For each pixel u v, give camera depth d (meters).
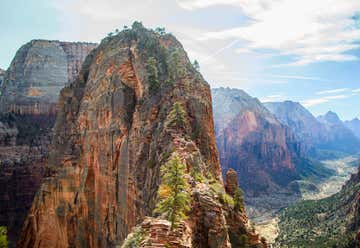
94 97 96.06
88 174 93.38
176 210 38.81
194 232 42.62
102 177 86.94
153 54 87.38
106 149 85.69
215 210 44.88
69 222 98.19
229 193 66.94
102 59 99.81
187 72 81.25
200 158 59.94
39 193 112.94
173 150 57.59
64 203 101.19
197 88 78.12
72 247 97.06
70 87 118.00
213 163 71.06
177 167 41.00
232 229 55.06
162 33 97.44
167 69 82.56
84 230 93.31
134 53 89.94
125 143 78.31
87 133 96.62
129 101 84.88
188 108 72.94
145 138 70.69
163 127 66.12
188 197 43.00
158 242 34.72
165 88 76.00
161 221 37.00
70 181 100.38
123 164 76.81
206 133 71.81
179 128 64.69
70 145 104.31
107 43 102.38
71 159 101.25
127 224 69.81
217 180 67.94
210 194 47.19
